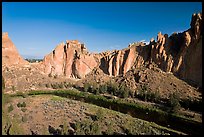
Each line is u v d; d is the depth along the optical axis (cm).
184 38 13312
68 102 10100
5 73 14850
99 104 10788
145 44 17062
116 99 11319
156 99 10694
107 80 15438
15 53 17125
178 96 10338
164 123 8000
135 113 9275
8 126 6006
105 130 6531
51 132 6319
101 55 18325
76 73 17238
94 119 7544
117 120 7612
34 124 6869
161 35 15000
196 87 11606
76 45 18550
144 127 6988
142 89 12219
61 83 14912
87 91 13550
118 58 16350
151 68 14112
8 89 12888
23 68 16575
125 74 15162
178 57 13412
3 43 16650
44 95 12131
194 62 12412
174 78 12750
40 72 17100
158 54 14388
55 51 18188
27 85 14188
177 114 8831
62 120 7362
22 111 8138
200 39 12512
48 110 8456
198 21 12800
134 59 16025
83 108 9075
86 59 17612
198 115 8588
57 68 17900
